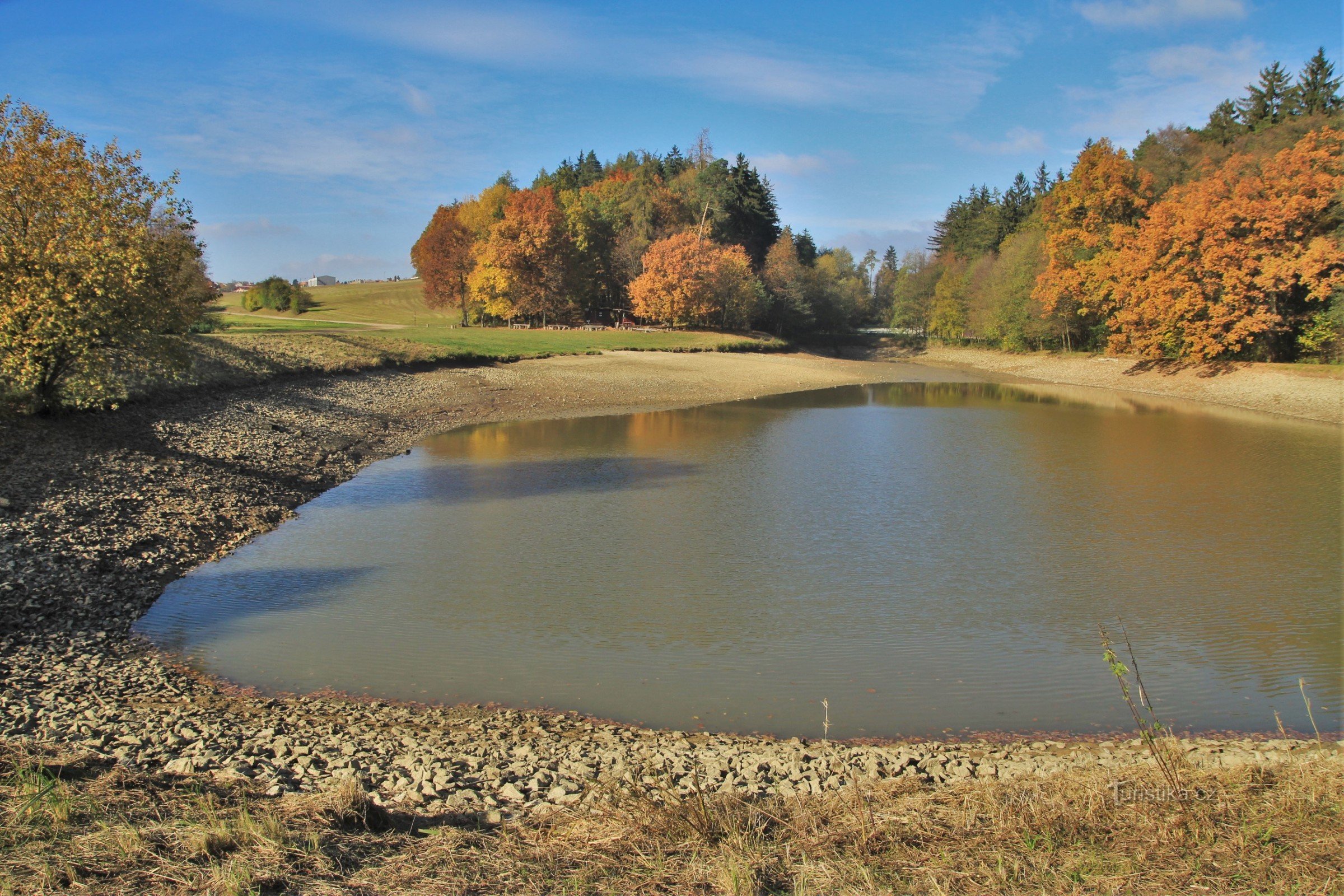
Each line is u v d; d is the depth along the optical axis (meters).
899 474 27.03
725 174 112.44
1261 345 52.50
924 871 5.81
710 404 47.91
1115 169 64.62
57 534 15.77
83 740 8.75
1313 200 45.59
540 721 10.11
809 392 56.91
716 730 10.11
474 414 40.00
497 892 5.64
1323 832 6.11
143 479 19.95
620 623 13.92
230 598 14.75
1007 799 7.01
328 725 9.78
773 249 109.12
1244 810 6.55
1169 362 58.03
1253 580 16.20
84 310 21.00
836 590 15.68
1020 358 77.75
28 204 20.94
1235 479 26.17
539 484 24.95
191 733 9.14
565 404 44.56
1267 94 77.25
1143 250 56.19
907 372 72.81
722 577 16.33
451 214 110.00
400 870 5.90
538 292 84.00
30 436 20.52
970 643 13.11
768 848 6.29
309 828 6.48
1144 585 15.97
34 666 11.23
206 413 28.19
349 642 12.88
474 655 12.45
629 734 9.77
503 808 7.39
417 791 7.71
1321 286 44.88
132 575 15.18
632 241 98.00
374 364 45.16
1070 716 10.57
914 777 8.18
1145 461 29.58
